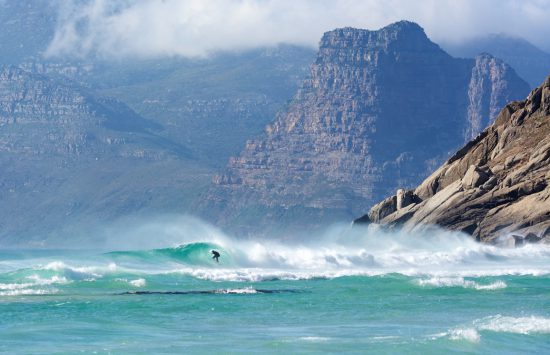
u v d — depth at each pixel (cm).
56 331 8581
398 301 10831
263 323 9169
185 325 9019
